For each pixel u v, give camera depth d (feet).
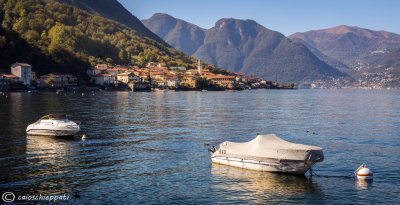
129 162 156.56
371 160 163.63
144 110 409.69
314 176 141.08
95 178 133.49
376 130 263.70
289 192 123.24
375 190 125.18
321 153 142.41
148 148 185.57
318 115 386.52
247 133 243.81
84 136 208.33
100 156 166.61
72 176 135.33
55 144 193.47
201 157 167.94
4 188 121.80
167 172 142.92
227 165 154.10
